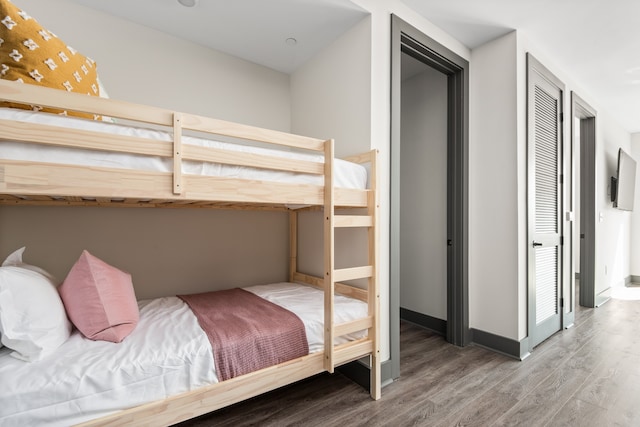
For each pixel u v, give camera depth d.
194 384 1.20
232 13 2.00
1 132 0.93
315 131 2.44
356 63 2.04
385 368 1.88
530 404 1.67
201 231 2.31
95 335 1.22
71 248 1.86
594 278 3.64
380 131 1.96
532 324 2.41
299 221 2.68
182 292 2.23
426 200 2.96
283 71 2.77
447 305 2.60
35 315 1.07
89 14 1.94
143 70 2.12
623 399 1.71
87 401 1.00
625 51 2.63
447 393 1.78
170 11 1.98
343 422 1.51
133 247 2.05
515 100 2.31
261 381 1.34
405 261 3.14
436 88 2.90
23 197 1.44
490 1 2.02
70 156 1.04
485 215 2.48
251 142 2.61
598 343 2.55
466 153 2.55
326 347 1.54
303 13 1.97
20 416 0.92
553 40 2.48
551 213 2.75
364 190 1.75
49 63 1.18
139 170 1.13
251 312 1.69
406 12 2.10
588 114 3.56
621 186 4.09
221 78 2.46
